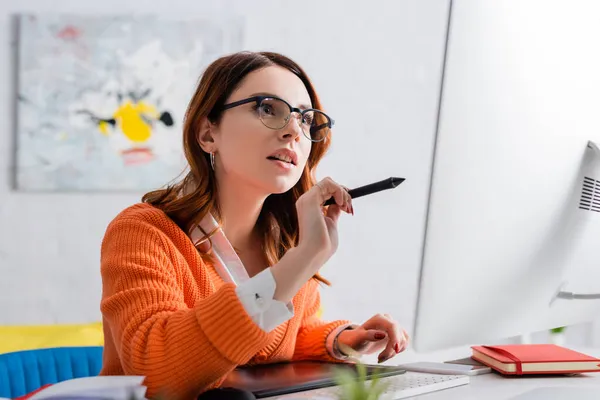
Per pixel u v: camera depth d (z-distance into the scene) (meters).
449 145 0.88
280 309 0.83
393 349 1.17
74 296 2.80
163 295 0.94
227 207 1.19
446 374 1.02
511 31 0.91
